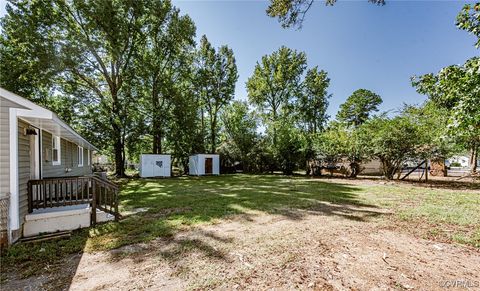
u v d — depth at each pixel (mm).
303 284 2602
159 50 21469
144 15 18969
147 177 18297
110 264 3242
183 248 3734
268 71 27547
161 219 5562
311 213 5945
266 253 3479
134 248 3814
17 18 14000
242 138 24000
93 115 17578
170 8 20047
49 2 15109
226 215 5855
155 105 21406
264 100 28234
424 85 5945
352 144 15664
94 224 5191
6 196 3988
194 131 23344
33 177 6461
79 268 3141
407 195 8500
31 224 4621
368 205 6832
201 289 2549
